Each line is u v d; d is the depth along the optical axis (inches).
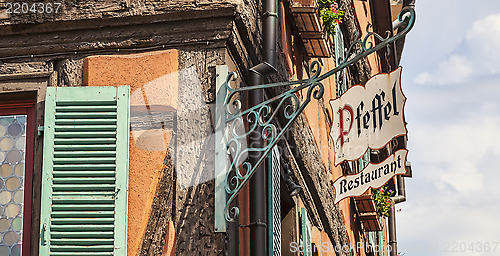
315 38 418.9
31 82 305.6
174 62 302.4
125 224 282.0
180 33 306.2
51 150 290.2
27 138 303.3
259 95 313.9
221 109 295.9
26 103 307.3
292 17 404.5
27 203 296.2
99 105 294.4
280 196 373.4
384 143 315.3
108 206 283.4
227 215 283.1
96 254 279.6
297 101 282.5
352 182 363.9
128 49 307.3
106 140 290.4
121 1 308.3
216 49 303.6
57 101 294.7
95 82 302.5
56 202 284.5
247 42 320.8
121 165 287.6
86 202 284.4
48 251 279.9
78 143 290.5
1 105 307.4
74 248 280.4
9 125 305.3
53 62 307.9
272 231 325.4
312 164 426.0
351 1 589.9
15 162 300.8
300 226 407.5
